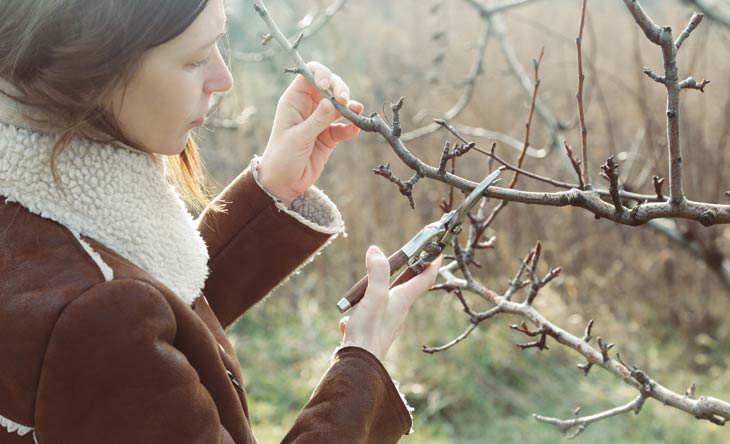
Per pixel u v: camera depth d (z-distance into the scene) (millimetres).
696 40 4414
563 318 4254
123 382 874
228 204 1288
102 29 872
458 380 3973
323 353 4234
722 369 4398
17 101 919
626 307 4715
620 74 5191
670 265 4734
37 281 890
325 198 1312
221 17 963
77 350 861
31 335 869
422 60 5543
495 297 1387
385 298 1063
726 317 4652
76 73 884
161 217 1025
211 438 915
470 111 5031
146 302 893
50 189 939
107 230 962
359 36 5801
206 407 918
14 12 896
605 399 3898
